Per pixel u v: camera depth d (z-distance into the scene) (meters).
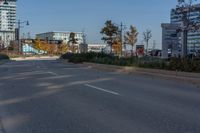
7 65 52.09
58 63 60.28
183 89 19.42
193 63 26.80
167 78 26.16
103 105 13.83
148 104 14.02
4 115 12.20
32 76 28.67
